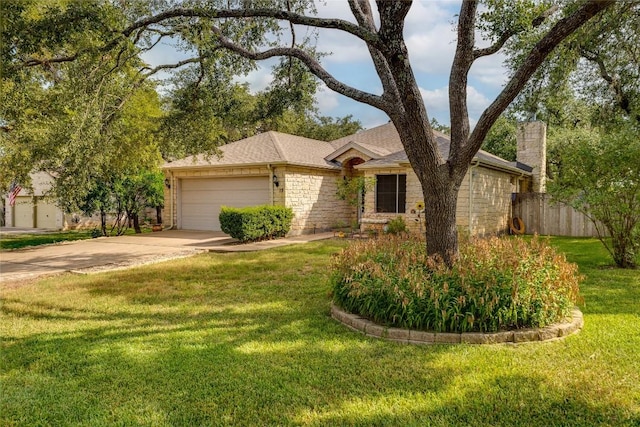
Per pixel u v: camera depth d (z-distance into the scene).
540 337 4.40
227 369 3.83
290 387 3.46
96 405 3.24
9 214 27.41
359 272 5.30
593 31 8.93
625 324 4.91
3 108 8.38
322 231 17.52
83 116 7.19
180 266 9.39
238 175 16.61
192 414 3.08
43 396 3.39
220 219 13.68
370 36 5.06
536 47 4.77
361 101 5.77
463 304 4.48
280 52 6.51
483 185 14.41
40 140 8.83
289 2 7.59
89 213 16.55
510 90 4.89
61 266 9.59
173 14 6.27
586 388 3.33
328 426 2.88
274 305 6.05
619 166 8.21
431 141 5.37
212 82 9.18
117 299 6.51
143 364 3.98
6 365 4.00
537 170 18.12
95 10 6.15
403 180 15.28
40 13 6.80
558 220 16.41
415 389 3.39
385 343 4.43
